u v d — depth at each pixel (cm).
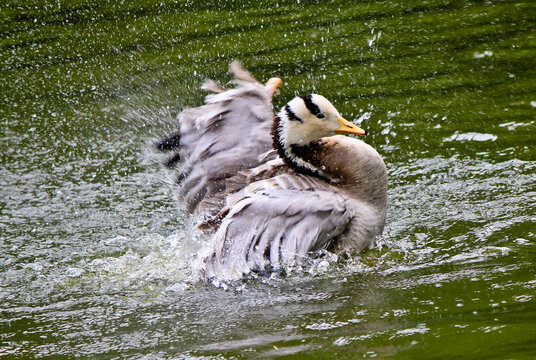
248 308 938
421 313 855
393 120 1534
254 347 813
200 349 827
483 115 1518
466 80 1670
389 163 1386
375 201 1092
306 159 1123
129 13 2239
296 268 1013
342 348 780
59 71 1892
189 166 1219
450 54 1798
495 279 934
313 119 1112
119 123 1631
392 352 758
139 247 1178
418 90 1645
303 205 1028
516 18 1962
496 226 1127
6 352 863
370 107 1585
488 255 1028
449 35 1905
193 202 1208
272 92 1255
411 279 977
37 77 1872
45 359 841
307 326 857
